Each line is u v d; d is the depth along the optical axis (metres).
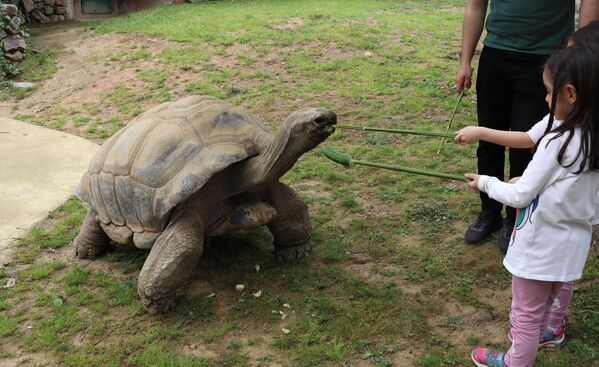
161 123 3.51
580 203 2.34
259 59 8.41
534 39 3.45
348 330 3.11
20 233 4.31
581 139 2.25
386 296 3.39
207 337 3.10
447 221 4.22
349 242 4.01
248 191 3.37
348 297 3.39
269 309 3.32
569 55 2.24
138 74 8.16
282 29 9.79
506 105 3.80
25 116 7.09
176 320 3.25
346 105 6.79
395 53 8.65
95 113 7.06
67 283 3.63
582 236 2.40
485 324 3.15
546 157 2.31
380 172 5.06
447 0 13.66
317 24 10.05
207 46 9.01
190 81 7.77
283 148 3.06
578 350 2.89
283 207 3.63
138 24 10.62
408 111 6.55
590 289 3.34
